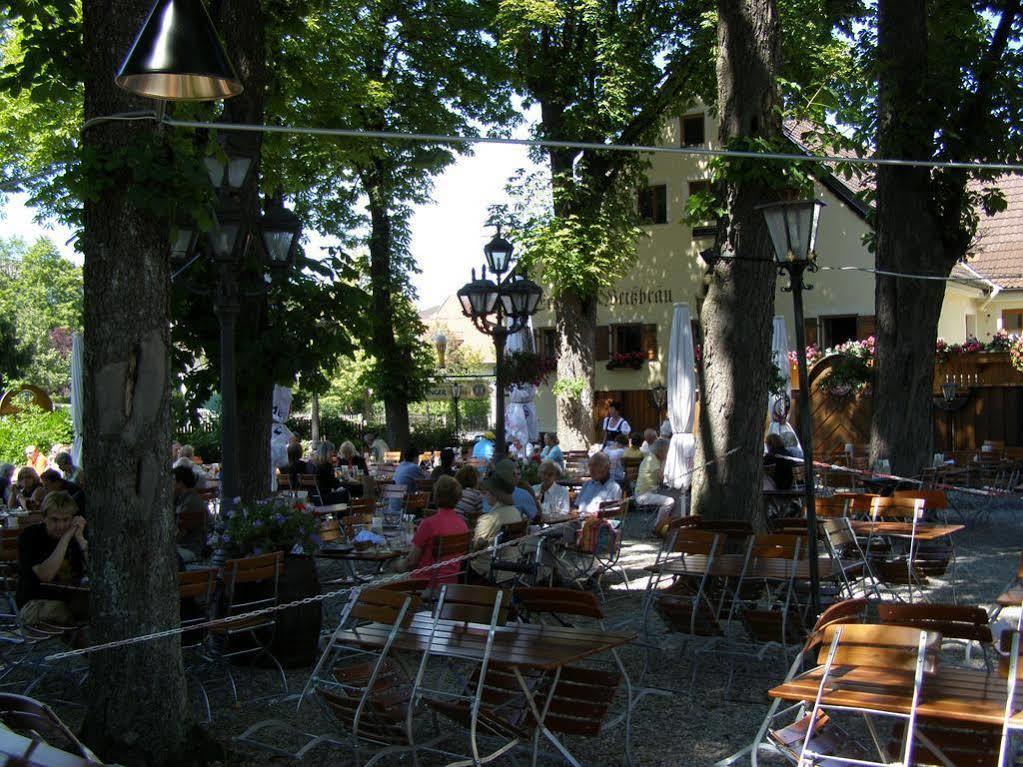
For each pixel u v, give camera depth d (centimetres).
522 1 2425
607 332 3312
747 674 773
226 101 1084
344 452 2000
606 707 557
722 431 977
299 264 1200
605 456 1211
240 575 763
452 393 3600
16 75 718
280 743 636
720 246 988
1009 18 1555
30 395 3125
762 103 970
